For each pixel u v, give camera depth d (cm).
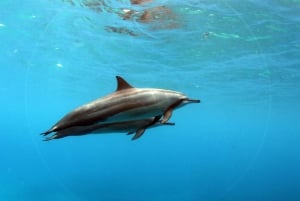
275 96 3441
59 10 1524
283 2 1230
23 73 3347
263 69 2353
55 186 3262
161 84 3259
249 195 3734
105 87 3656
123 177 7581
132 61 2408
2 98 5772
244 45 1828
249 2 1252
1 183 3234
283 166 13288
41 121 9744
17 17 1711
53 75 3234
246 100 3856
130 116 381
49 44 2164
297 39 1650
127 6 1369
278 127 7306
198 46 1919
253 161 11188
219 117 6075
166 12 1410
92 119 361
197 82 3025
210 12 1384
